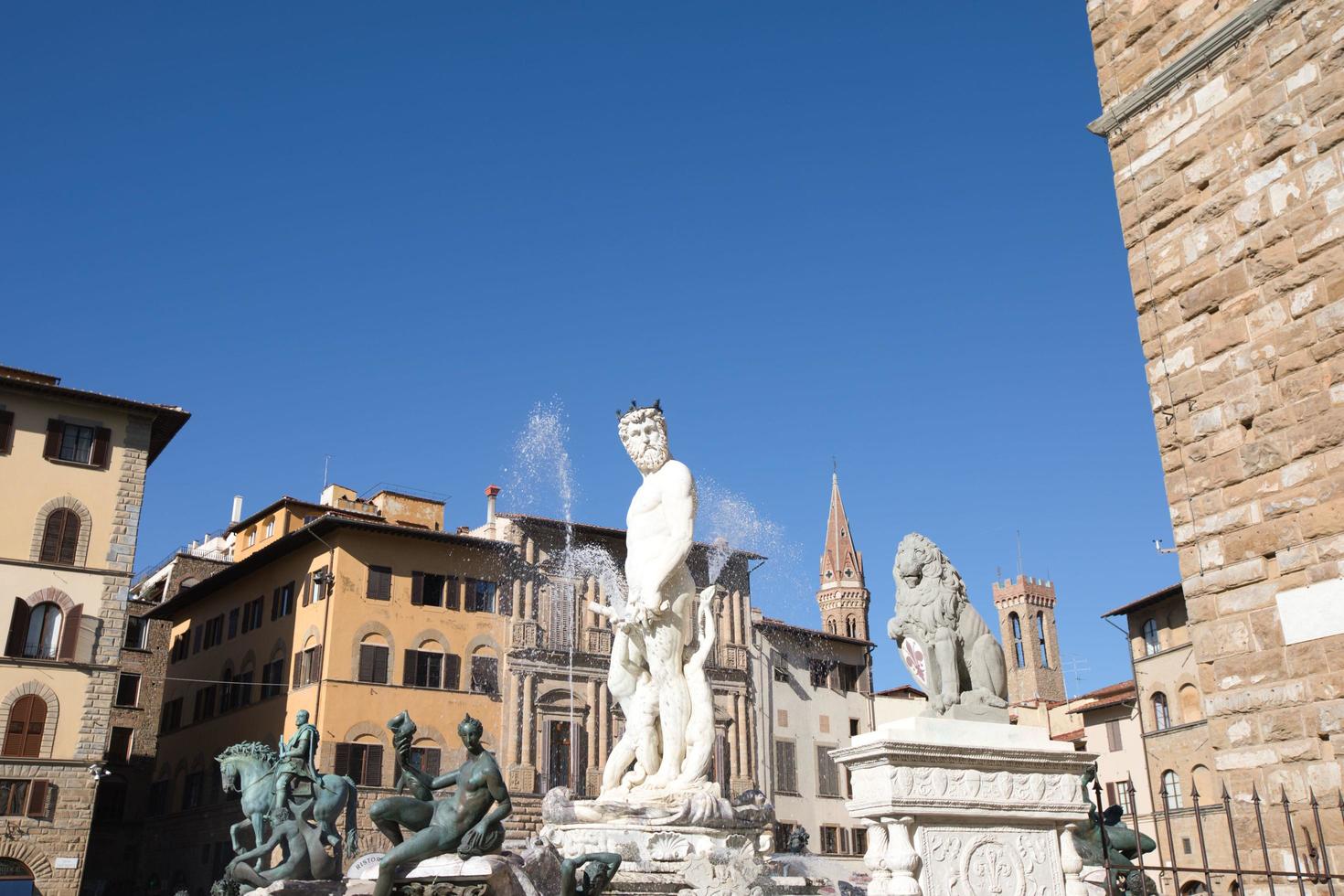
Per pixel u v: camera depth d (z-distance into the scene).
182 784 65.12
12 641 48.19
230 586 67.19
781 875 14.12
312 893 14.94
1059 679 147.75
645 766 15.18
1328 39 12.70
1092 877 12.01
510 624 61.59
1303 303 12.66
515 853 10.98
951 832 10.82
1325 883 11.62
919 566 12.15
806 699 71.19
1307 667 12.13
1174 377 14.12
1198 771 58.59
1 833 45.81
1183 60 14.32
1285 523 12.57
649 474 16.42
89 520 51.16
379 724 56.41
